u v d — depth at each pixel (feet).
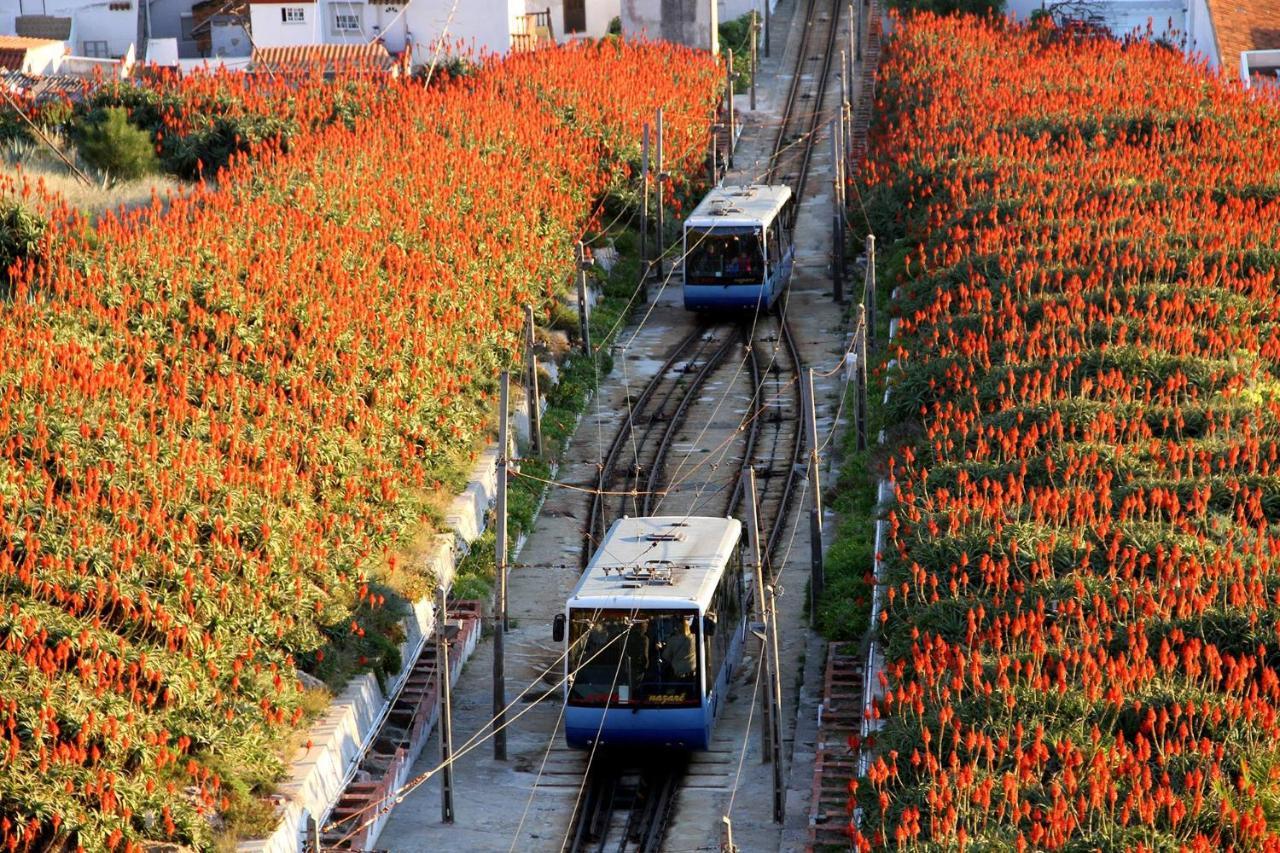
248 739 179.52
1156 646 180.14
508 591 245.65
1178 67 467.11
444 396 272.10
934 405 268.82
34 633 170.91
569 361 322.75
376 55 510.99
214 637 188.65
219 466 218.38
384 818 186.29
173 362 237.04
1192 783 149.18
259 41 559.38
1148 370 255.50
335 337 259.80
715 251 345.72
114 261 257.55
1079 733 164.76
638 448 294.66
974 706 171.42
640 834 183.93
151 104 402.31
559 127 416.67
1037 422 241.14
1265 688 168.96
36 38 526.16
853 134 497.05
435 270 301.02
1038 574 200.23
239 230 285.64
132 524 193.88
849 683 208.85
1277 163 366.63
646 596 195.21
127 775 165.58
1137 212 333.42
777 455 288.51
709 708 195.21
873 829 160.15
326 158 336.70
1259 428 238.68
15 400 209.46
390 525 232.12
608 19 600.80
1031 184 360.28
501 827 186.29
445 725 185.88
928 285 320.70
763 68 599.16
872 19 620.08
